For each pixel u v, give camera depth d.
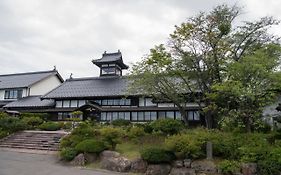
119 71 39.97
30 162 16.11
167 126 19.00
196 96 22.42
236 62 16.27
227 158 14.39
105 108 31.38
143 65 21.14
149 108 29.64
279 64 15.59
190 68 20.00
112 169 15.07
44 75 43.91
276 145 14.54
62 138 20.94
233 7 20.17
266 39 19.42
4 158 16.94
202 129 18.39
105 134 18.14
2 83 43.22
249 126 16.92
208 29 19.38
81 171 14.38
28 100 38.09
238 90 14.62
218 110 18.69
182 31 19.41
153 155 14.41
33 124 28.12
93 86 36.06
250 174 12.95
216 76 19.42
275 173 12.62
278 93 17.17
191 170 13.95
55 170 14.28
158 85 20.94
